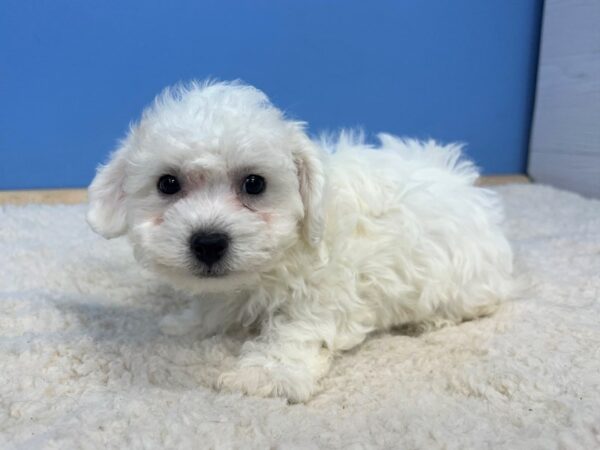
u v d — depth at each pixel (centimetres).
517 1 59
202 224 22
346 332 26
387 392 22
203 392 22
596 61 54
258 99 25
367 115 57
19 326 27
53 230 44
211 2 51
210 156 22
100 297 33
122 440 18
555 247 39
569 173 58
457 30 58
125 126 53
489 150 62
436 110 59
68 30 50
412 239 27
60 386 22
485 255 30
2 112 50
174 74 52
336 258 25
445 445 18
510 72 61
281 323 25
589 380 22
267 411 20
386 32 56
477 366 23
